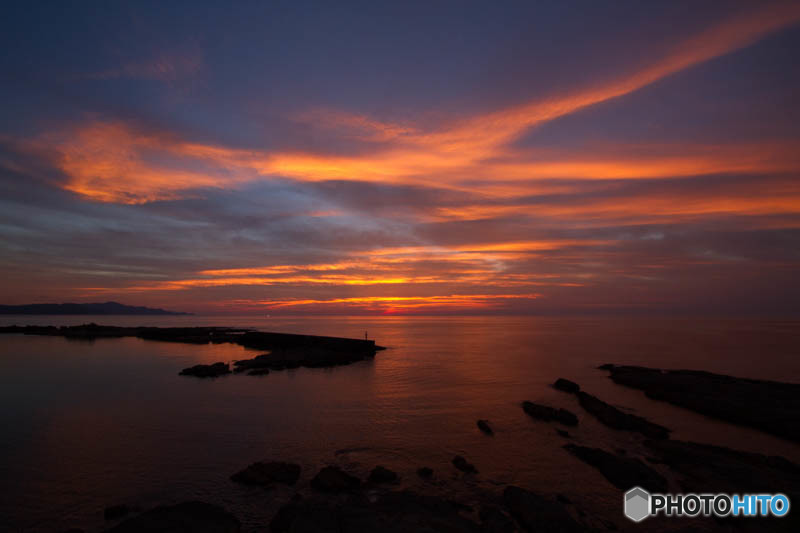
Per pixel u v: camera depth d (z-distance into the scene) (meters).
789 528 9.74
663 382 26.55
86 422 18.42
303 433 17.03
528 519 9.96
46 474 12.84
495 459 14.33
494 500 11.30
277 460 14.09
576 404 22.45
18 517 10.31
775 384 26.31
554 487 12.20
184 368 34.38
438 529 9.09
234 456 14.44
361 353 46.22
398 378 30.66
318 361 37.84
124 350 48.03
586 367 36.94
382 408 21.27
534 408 20.39
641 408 22.23
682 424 19.27
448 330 106.38
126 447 15.26
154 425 17.98
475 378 30.69
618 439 16.56
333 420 18.97
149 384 27.47
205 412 20.23
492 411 20.75
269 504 10.96
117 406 21.38
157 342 58.06
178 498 11.30
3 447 15.23
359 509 10.05
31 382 28.03
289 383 28.28
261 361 37.12
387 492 11.66
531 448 15.42
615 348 54.91
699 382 26.06
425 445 15.69
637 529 10.01
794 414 19.03
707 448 15.07
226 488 11.89
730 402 21.38
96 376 30.53
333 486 11.70
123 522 9.53
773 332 92.06
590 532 9.80
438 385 27.78
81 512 10.59
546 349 53.69
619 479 12.55
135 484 12.16
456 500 11.29
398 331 101.56
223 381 28.84
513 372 33.84
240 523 9.95
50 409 20.72
